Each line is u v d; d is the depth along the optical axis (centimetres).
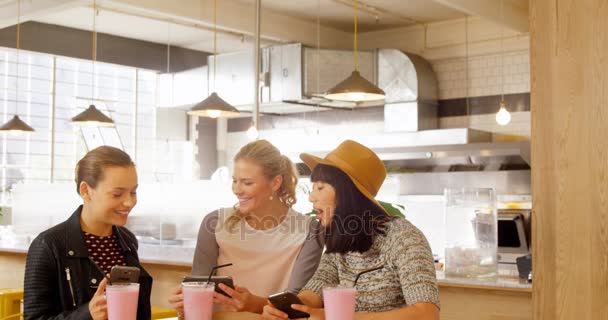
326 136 948
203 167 1050
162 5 710
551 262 317
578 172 309
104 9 796
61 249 221
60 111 947
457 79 877
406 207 684
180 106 972
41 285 219
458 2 673
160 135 1016
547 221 319
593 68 306
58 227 225
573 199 311
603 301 301
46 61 935
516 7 754
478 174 789
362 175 229
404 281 213
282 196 278
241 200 272
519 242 697
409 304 210
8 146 902
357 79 580
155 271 482
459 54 868
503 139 845
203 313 199
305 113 977
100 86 980
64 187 604
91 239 231
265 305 229
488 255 387
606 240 301
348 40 951
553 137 317
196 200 520
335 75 852
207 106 620
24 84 916
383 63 860
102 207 222
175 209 528
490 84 855
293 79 847
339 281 237
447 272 395
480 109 861
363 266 228
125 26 883
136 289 190
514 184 769
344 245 227
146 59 960
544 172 320
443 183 807
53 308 220
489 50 846
